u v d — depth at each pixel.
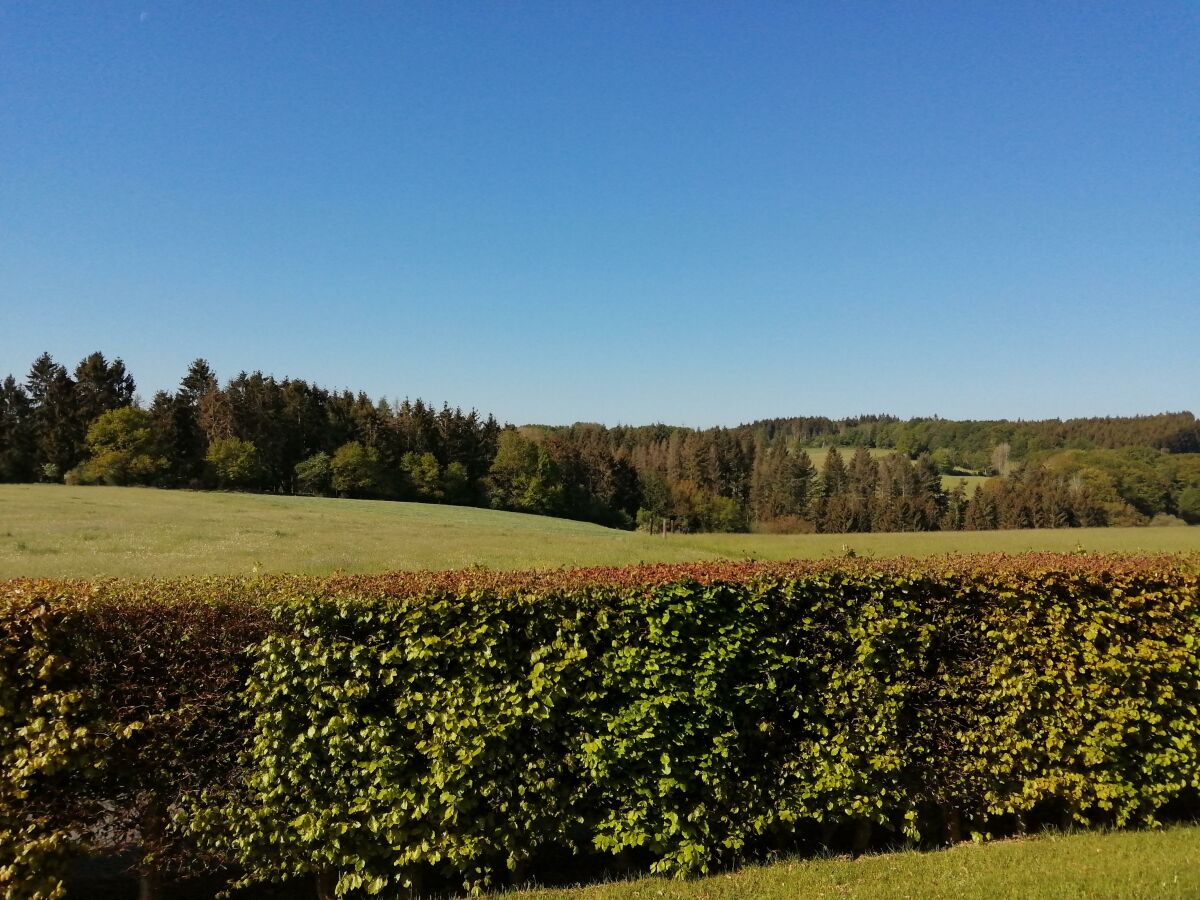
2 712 5.16
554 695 6.04
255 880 5.76
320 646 5.76
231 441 80.44
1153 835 6.84
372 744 5.73
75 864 6.21
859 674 6.66
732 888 5.74
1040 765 7.04
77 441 78.94
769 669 6.49
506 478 93.31
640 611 6.28
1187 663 7.35
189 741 5.60
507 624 6.03
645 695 6.18
